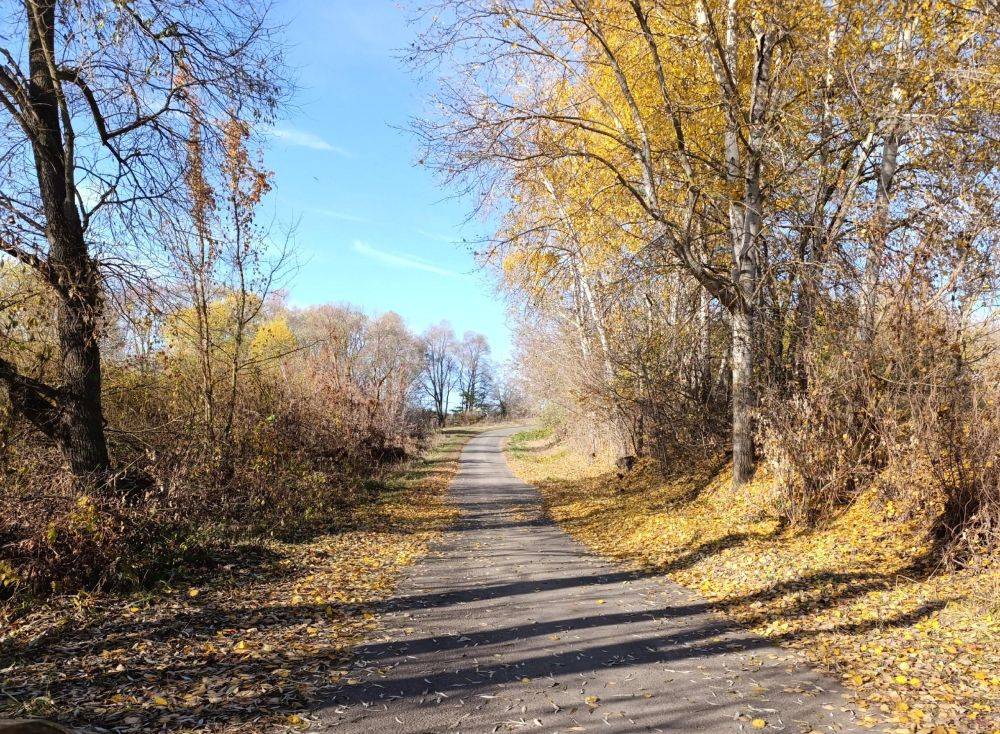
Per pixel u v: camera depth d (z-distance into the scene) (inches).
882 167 438.9
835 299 392.2
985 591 243.6
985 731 156.6
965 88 358.0
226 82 358.9
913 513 326.0
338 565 372.2
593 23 456.4
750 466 474.3
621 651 223.6
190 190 418.9
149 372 434.3
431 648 226.4
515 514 621.9
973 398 280.7
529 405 1615.4
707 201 514.6
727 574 328.5
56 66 324.5
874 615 243.9
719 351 719.1
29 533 268.5
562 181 570.3
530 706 176.9
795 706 175.8
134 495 329.7
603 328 706.8
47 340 329.7
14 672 187.2
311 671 200.7
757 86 456.8
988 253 300.5
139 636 223.6
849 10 429.7
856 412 370.6
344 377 864.9
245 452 529.7
